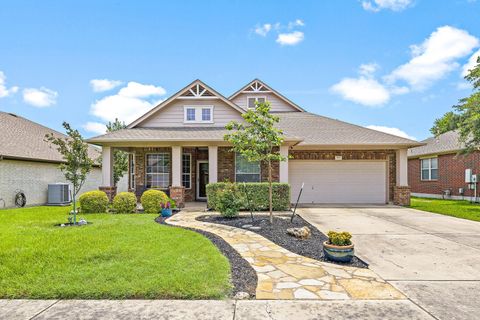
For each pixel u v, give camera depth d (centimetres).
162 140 1215
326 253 509
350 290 386
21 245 553
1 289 372
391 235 715
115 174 2044
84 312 326
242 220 865
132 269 432
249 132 817
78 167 830
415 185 2145
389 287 397
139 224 789
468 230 777
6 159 1302
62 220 862
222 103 1420
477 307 341
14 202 1341
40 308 336
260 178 1388
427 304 348
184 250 533
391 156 1457
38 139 1700
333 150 1458
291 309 334
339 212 1124
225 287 382
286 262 495
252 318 314
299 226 788
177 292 364
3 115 1777
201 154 1509
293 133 1455
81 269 435
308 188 1458
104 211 1072
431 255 547
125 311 328
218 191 1042
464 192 1680
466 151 1434
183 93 1422
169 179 1477
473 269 470
